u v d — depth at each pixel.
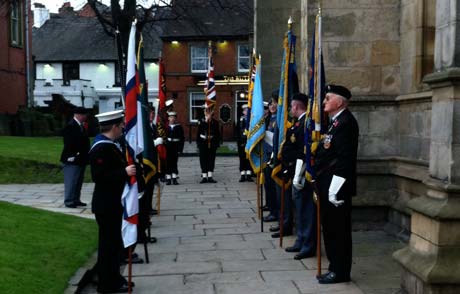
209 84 14.05
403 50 7.66
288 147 6.88
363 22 7.77
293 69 7.32
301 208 6.62
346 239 5.57
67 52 43.03
